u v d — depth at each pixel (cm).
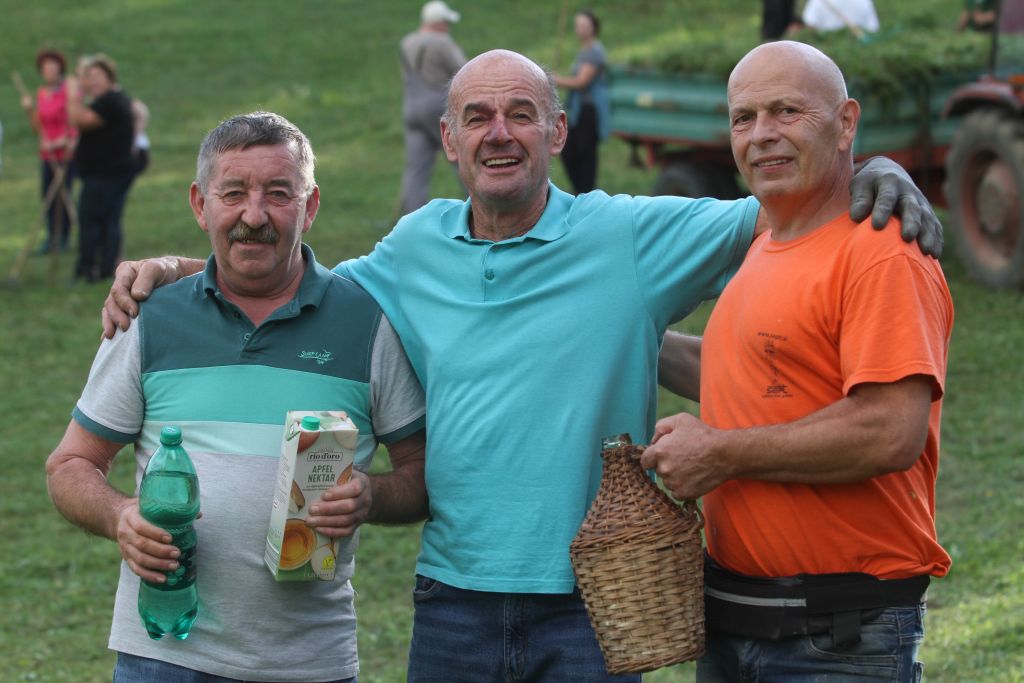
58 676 583
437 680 371
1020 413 845
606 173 1667
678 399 962
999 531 676
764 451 314
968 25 1370
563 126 381
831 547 320
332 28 2747
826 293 314
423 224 380
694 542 329
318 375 362
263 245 352
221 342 360
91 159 1327
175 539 335
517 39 2505
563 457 356
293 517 335
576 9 2653
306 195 362
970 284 1118
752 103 321
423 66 1347
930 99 1157
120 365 363
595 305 362
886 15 1881
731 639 338
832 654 321
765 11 1505
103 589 686
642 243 365
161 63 2575
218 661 351
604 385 359
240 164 350
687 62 1241
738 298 334
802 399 321
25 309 1255
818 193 323
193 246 1470
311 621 357
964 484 752
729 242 360
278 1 2970
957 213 1121
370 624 630
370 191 1698
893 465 304
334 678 362
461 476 362
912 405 303
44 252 1516
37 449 892
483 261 368
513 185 359
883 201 313
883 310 305
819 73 320
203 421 355
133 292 366
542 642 361
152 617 343
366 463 373
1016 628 557
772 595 326
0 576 700
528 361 359
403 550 723
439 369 365
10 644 620
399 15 2817
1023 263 1064
